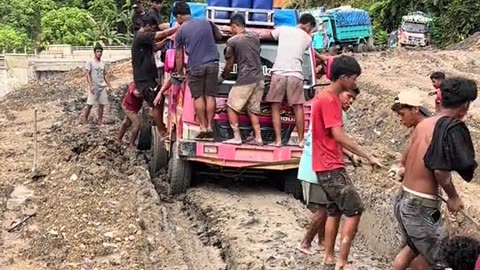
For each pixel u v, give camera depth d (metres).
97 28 56.72
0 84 40.19
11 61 40.91
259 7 11.09
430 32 37.59
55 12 56.06
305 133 10.48
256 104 10.24
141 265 7.97
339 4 47.38
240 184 11.39
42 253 8.16
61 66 41.16
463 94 5.89
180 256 8.51
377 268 8.39
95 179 10.71
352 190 7.18
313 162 7.23
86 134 13.60
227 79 10.42
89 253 8.16
